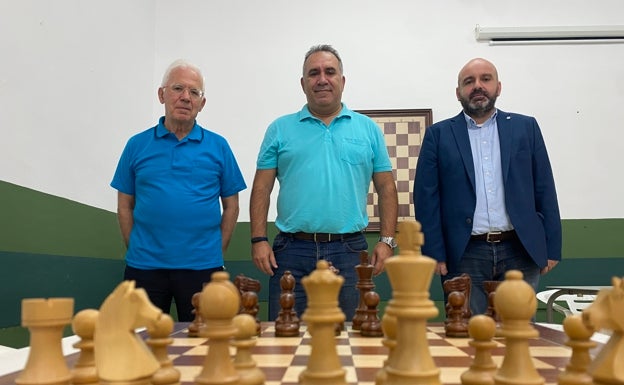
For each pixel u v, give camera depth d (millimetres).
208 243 2701
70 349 1410
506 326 964
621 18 4457
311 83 2697
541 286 4195
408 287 962
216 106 4465
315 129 2725
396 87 4441
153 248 2633
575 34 4383
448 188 2627
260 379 1045
